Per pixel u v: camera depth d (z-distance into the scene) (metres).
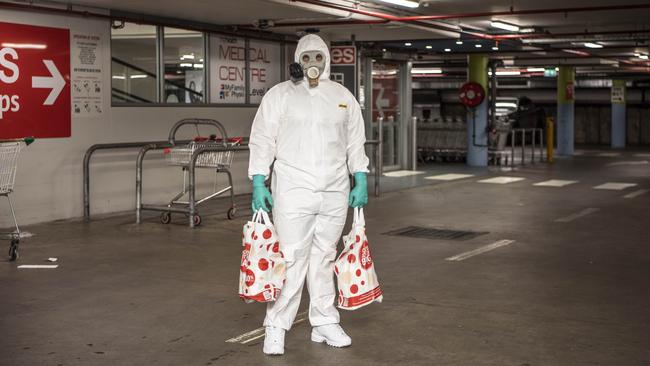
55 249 8.69
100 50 11.30
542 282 7.20
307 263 5.25
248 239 5.04
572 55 21.98
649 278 7.39
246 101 14.45
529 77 33.97
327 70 5.26
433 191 14.98
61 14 10.61
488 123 22.16
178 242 9.18
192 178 10.27
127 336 5.47
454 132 22.95
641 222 11.00
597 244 9.23
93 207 11.33
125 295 6.63
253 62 14.61
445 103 36.59
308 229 5.17
